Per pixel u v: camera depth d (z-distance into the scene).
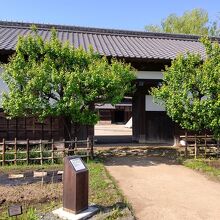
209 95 9.81
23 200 6.30
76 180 5.40
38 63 9.77
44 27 17.25
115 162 10.47
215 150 11.39
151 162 10.52
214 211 6.09
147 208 6.20
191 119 10.02
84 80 9.38
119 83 9.76
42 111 9.57
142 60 12.64
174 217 5.76
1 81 11.77
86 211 5.57
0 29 15.91
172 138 14.04
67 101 9.34
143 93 13.87
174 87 10.29
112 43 15.53
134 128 14.73
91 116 9.88
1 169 8.95
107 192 6.75
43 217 5.36
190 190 7.43
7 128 11.84
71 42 14.80
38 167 9.23
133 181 8.17
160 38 18.61
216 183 8.03
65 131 12.12
